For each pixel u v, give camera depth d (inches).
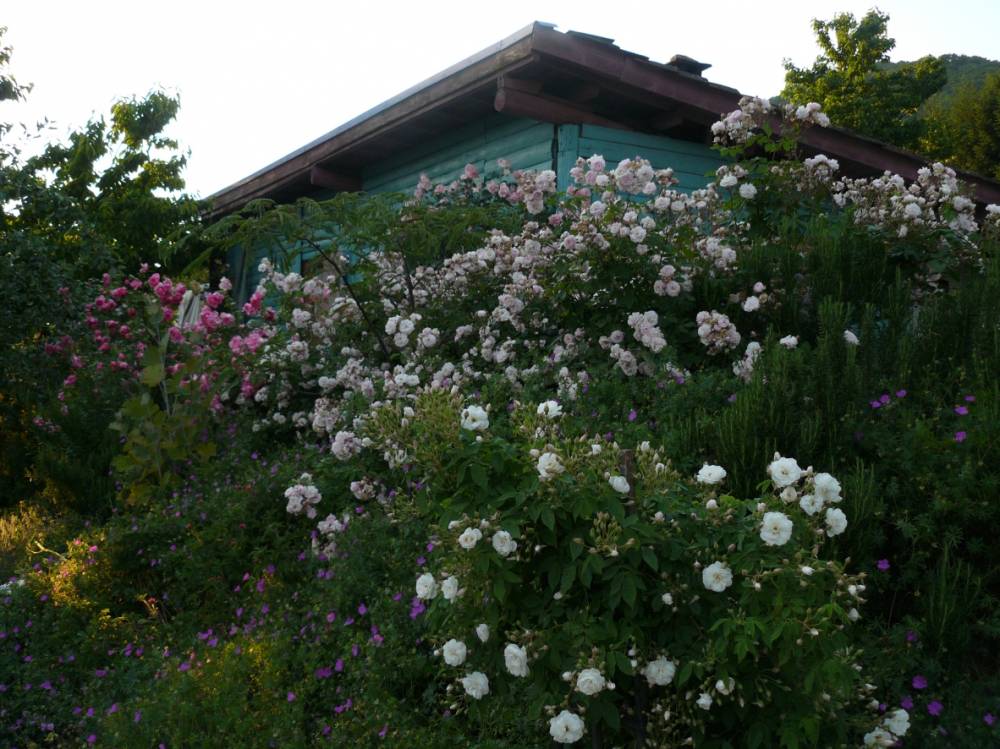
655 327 212.5
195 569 198.2
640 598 107.4
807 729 99.6
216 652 158.2
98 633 187.8
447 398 124.1
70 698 168.2
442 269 293.6
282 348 302.5
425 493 121.7
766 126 268.1
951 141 1086.4
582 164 258.1
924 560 153.9
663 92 299.9
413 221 283.7
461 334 262.2
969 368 183.6
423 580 122.1
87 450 302.4
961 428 163.0
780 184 261.3
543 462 107.0
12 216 447.5
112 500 275.7
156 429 256.1
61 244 462.0
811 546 109.8
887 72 1006.4
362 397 232.7
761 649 102.9
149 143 669.9
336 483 212.4
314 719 145.6
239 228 279.7
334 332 295.7
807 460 162.4
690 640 106.7
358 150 411.2
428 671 147.8
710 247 233.5
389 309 289.9
